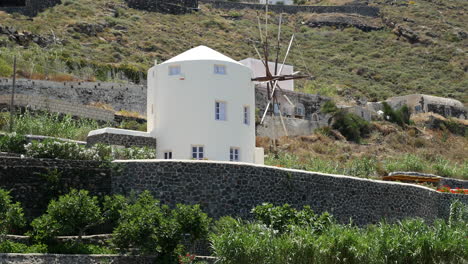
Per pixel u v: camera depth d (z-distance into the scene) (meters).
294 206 37.53
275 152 56.22
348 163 56.56
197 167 35.59
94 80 68.06
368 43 106.94
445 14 119.12
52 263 29.36
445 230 33.56
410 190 42.56
